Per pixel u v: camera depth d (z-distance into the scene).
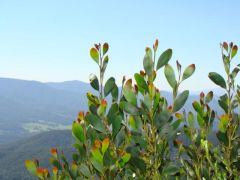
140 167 0.76
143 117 0.78
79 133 0.76
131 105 0.77
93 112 0.78
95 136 0.77
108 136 0.75
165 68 0.76
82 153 0.76
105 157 0.68
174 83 0.76
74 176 0.76
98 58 0.80
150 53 0.78
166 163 0.78
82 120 0.80
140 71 0.78
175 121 0.77
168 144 0.78
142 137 0.77
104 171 0.68
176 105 0.75
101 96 0.80
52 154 0.77
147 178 0.76
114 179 0.68
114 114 0.75
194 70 0.75
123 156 0.71
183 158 0.82
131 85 0.77
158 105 0.78
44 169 0.75
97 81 0.80
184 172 0.81
